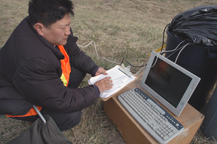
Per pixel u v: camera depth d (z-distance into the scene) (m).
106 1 8.00
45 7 1.00
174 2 7.77
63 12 1.05
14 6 6.41
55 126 1.27
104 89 1.49
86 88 1.43
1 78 1.23
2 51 1.26
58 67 1.26
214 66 1.58
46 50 1.17
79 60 1.90
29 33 1.17
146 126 1.31
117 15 6.09
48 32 1.11
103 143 1.64
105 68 2.56
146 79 1.62
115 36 3.73
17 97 1.17
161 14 6.62
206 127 1.67
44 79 1.14
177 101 1.37
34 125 1.25
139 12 6.74
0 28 4.12
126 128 1.54
